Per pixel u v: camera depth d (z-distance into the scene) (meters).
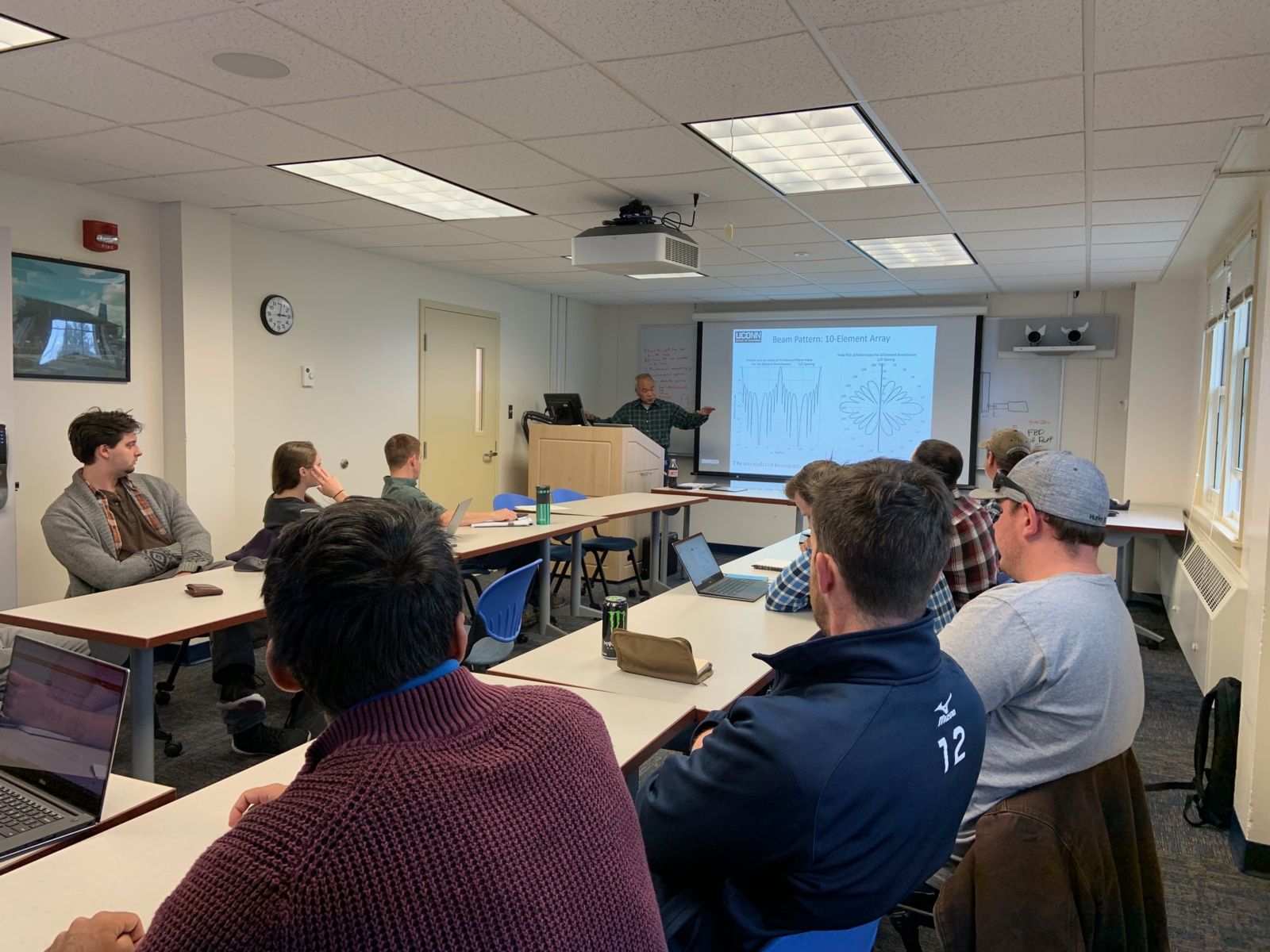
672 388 8.27
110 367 4.25
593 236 4.10
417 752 0.71
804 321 7.59
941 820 1.16
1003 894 1.38
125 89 2.77
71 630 2.42
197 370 4.53
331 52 2.45
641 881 0.79
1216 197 3.68
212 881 0.63
